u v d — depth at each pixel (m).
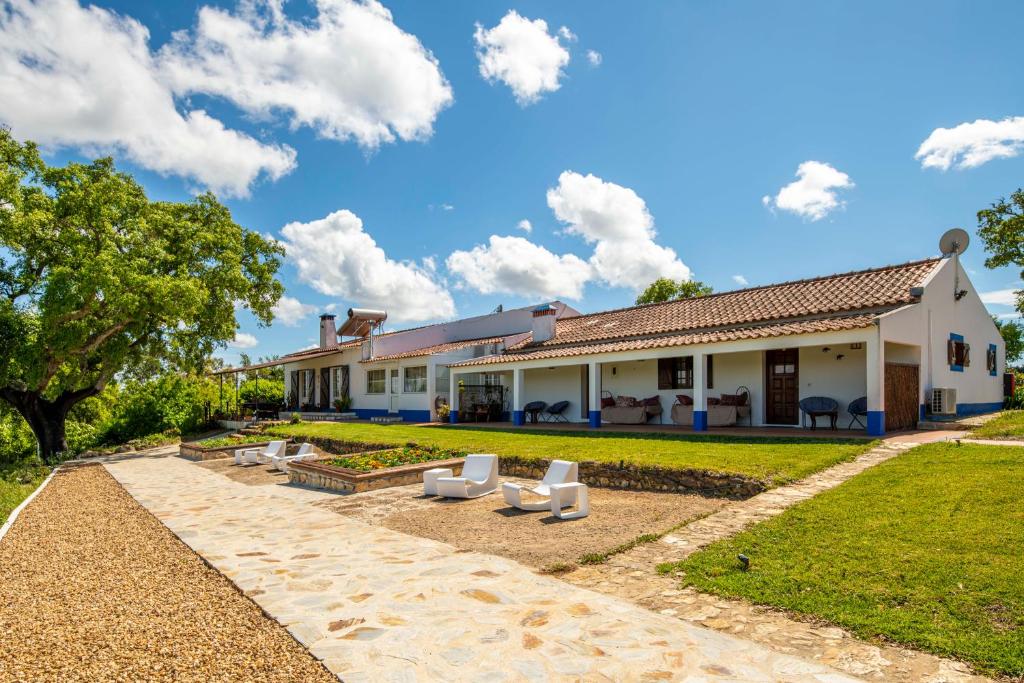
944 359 15.78
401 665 4.03
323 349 35.62
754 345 14.34
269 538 8.03
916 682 3.62
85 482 15.30
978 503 6.78
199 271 23.86
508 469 13.26
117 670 4.12
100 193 20.94
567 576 6.08
